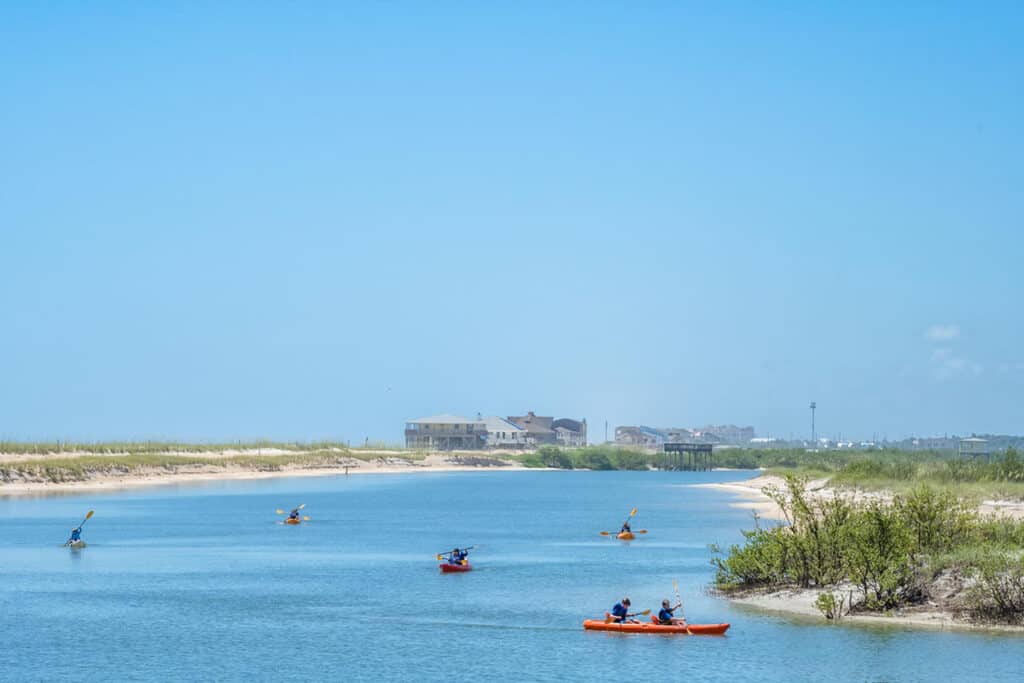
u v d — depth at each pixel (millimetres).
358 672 45250
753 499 155500
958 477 109688
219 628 54781
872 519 54250
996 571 51000
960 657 44469
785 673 43125
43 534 102375
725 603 58438
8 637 52562
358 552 89438
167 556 86000
